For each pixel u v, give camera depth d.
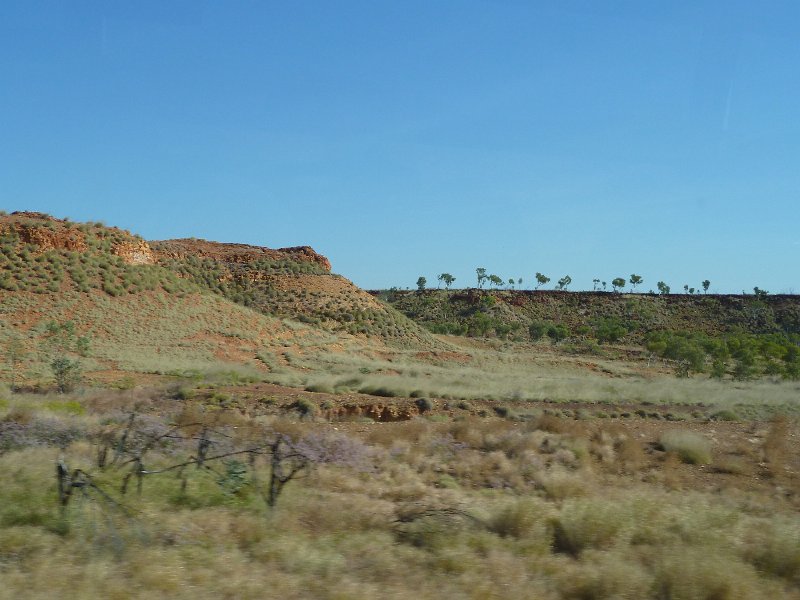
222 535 9.12
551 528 10.04
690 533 9.70
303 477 12.95
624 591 7.50
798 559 8.74
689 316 135.38
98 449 13.66
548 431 22.78
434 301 141.00
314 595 7.14
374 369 54.47
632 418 29.45
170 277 66.62
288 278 81.62
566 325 130.62
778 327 127.94
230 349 56.66
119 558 7.88
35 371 40.94
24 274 56.47
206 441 13.37
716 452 20.34
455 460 17.48
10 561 7.71
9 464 11.95
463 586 7.50
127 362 46.25
